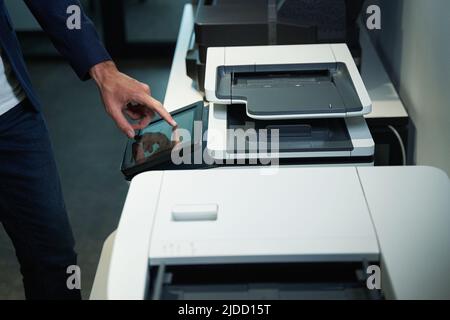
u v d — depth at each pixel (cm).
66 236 139
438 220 81
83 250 204
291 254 75
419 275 72
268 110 110
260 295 75
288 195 86
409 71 151
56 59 349
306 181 90
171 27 374
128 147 119
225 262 76
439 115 125
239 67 127
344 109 110
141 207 85
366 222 80
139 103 126
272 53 132
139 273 74
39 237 136
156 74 335
